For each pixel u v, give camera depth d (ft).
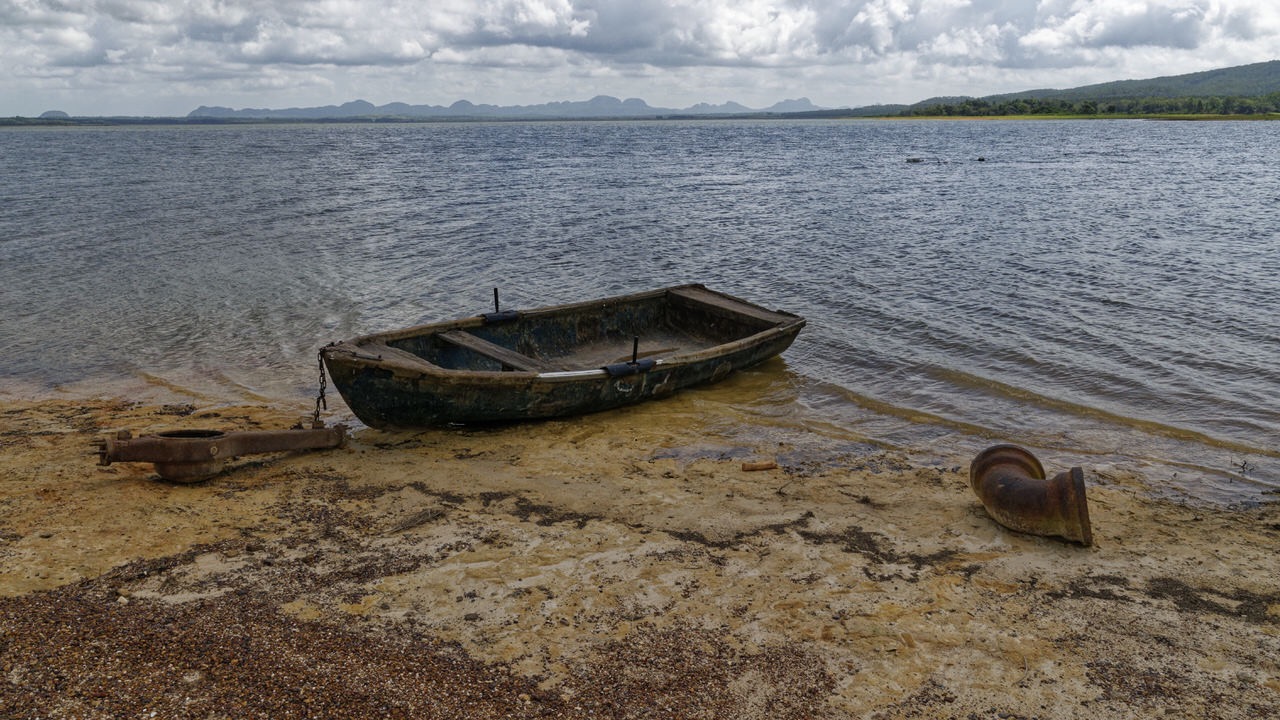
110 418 38.09
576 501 29.55
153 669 18.29
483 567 24.36
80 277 69.82
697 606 22.52
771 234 95.71
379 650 19.75
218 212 111.86
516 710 17.83
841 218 109.09
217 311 59.16
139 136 532.73
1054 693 19.13
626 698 18.49
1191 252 80.07
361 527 26.96
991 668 20.02
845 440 36.73
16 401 40.96
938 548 26.27
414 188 150.20
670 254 83.30
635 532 27.07
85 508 27.37
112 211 111.65
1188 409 39.86
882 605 22.72
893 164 221.46
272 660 18.97
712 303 49.73
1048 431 37.68
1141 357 47.39
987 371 45.93
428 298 64.03
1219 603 23.11
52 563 23.32
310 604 21.83
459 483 31.04
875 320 56.90
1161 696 19.06
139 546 24.76
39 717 16.44
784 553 25.75
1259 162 217.97
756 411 40.45
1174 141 346.33
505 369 42.42
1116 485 31.73
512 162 235.40
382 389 34.14
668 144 366.43
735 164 224.94
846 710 18.40
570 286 69.10
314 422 34.73
